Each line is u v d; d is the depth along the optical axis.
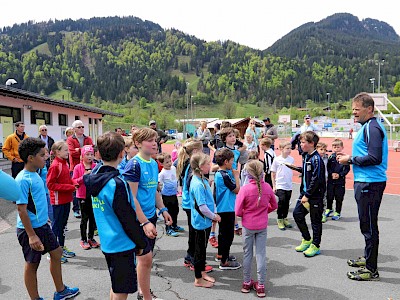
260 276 4.02
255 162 4.21
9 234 6.67
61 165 5.09
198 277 4.27
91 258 5.31
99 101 158.38
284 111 141.38
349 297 3.94
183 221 7.48
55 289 4.25
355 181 4.51
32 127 19.17
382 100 31.48
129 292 2.97
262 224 4.09
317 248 5.28
